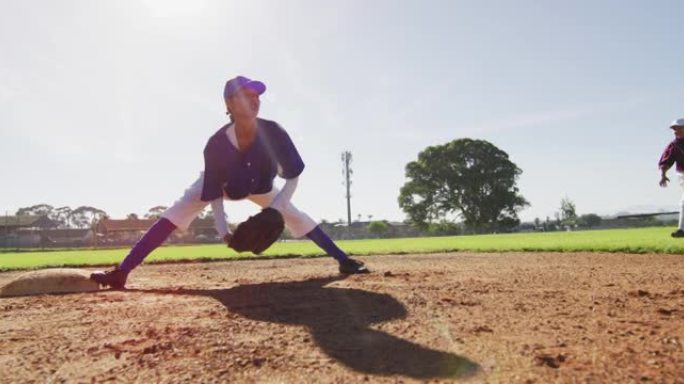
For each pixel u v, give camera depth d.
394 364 2.16
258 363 2.20
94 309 3.71
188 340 2.62
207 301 3.93
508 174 64.94
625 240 12.43
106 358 2.34
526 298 3.69
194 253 16.11
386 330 2.76
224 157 4.66
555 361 2.10
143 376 2.07
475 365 2.09
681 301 3.45
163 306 3.73
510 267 6.72
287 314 3.29
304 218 5.66
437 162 64.56
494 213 64.31
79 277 4.99
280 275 6.60
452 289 4.21
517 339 2.48
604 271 5.85
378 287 4.40
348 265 5.86
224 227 4.77
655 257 8.17
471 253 11.32
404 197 66.31
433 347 2.39
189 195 5.12
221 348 2.45
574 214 62.28
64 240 65.56
